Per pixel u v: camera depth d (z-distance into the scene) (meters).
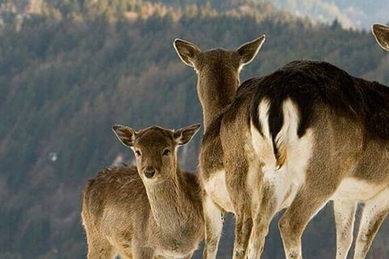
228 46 190.50
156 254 18.53
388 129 14.91
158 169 17.66
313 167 14.09
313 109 14.00
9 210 128.25
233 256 15.22
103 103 164.38
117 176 19.88
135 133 18.17
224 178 15.99
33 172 148.88
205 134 16.38
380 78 138.88
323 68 14.46
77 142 153.25
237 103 15.09
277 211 14.67
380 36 17.61
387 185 15.19
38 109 173.62
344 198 15.32
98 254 20.17
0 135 163.00
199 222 18.27
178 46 18.69
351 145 14.34
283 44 175.00
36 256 115.44
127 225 18.92
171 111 156.50
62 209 134.50
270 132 14.03
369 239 15.65
